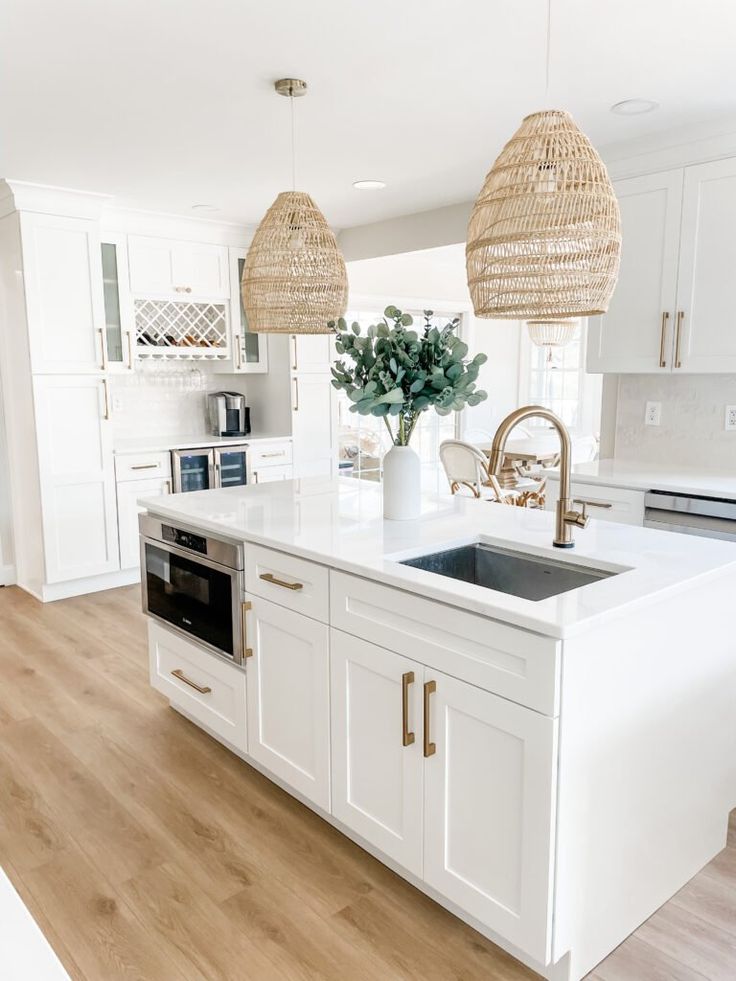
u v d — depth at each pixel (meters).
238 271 5.34
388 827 1.94
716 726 2.03
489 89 2.77
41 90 2.73
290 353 5.41
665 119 3.08
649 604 1.63
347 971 1.73
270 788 2.51
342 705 2.04
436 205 4.68
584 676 1.54
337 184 4.13
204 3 2.10
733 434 3.50
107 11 2.14
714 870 2.08
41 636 3.93
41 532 4.40
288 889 2.01
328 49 2.41
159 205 4.59
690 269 3.23
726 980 1.69
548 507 3.58
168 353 5.03
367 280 6.51
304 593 2.12
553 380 7.80
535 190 1.62
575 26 2.26
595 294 1.72
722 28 2.27
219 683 2.61
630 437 3.92
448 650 1.70
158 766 2.65
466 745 1.69
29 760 2.69
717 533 2.96
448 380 2.23
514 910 1.63
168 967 1.74
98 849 2.18
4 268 4.39
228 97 2.81
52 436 4.34
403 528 2.30
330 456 5.76
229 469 5.16
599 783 1.63
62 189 4.14
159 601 2.88
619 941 1.79
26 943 0.69
